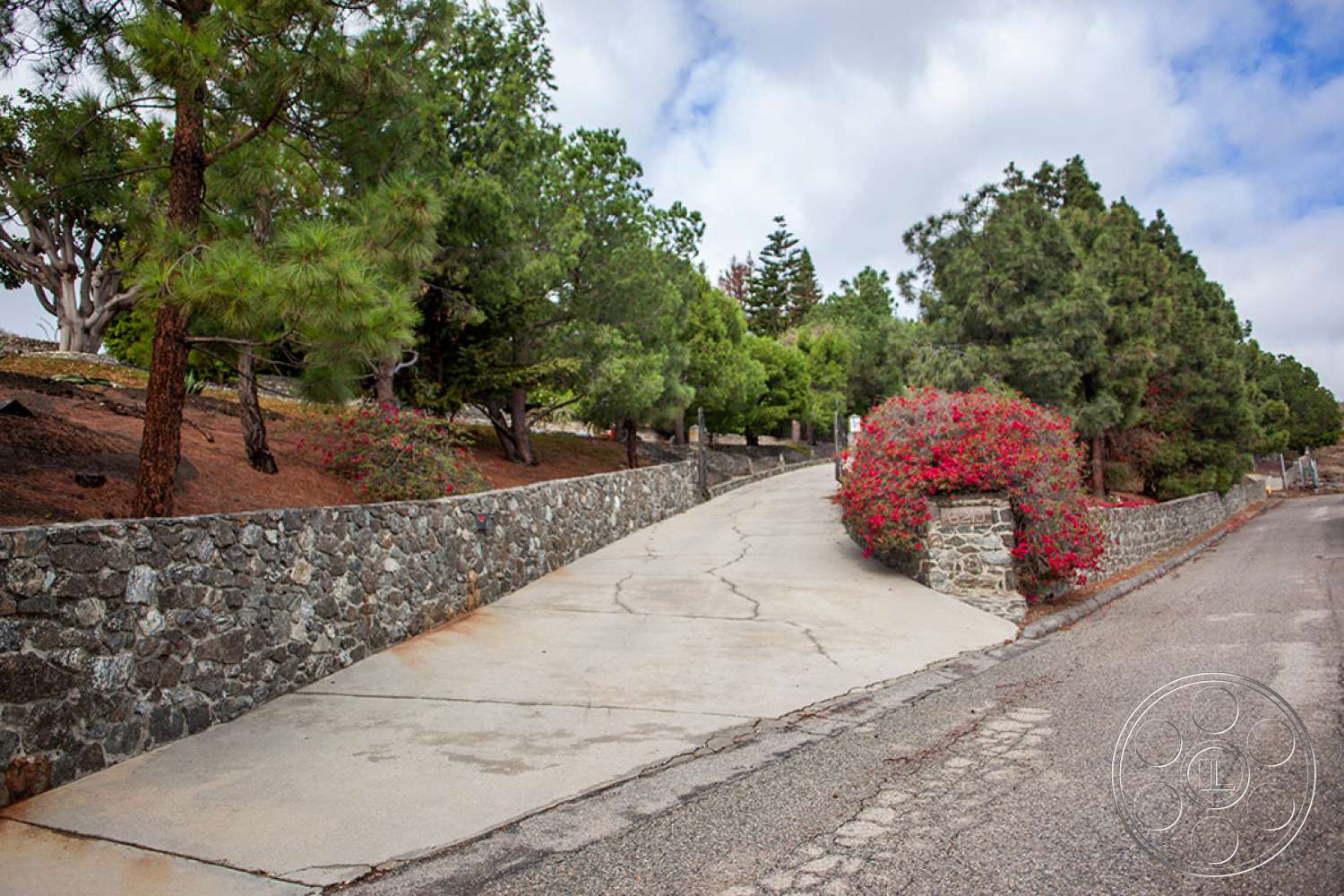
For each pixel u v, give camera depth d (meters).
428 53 7.71
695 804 4.40
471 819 4.28
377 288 6.22
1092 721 5.58
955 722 5.77
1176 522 21.00
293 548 6.96
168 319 6.50
